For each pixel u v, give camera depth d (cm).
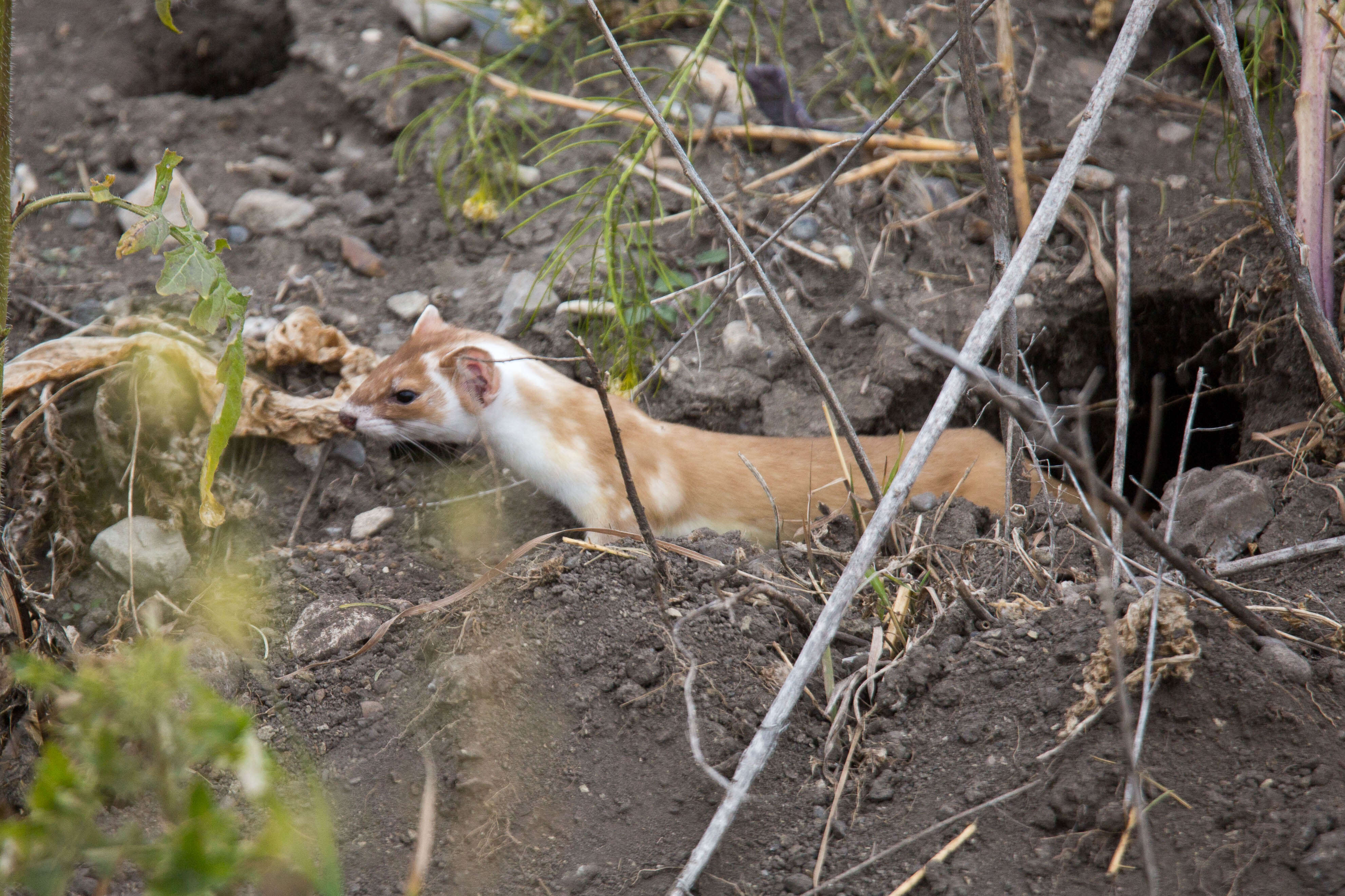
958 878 462
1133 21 580
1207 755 482
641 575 640
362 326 952
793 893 472
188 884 311
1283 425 789
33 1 1244
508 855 502
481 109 1125
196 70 1212
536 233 1027
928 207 1011
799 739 547
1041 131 1063
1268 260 874
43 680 320
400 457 863
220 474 807
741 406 912
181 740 324
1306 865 434
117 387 802
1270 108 997
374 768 549
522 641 596
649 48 1191
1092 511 552
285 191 1072
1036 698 530
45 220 1022
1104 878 452
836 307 956
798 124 1098
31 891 446
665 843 500
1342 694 506
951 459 828
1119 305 765
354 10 1228
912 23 1161
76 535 740
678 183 1059
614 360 915
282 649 649
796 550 688
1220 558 671
